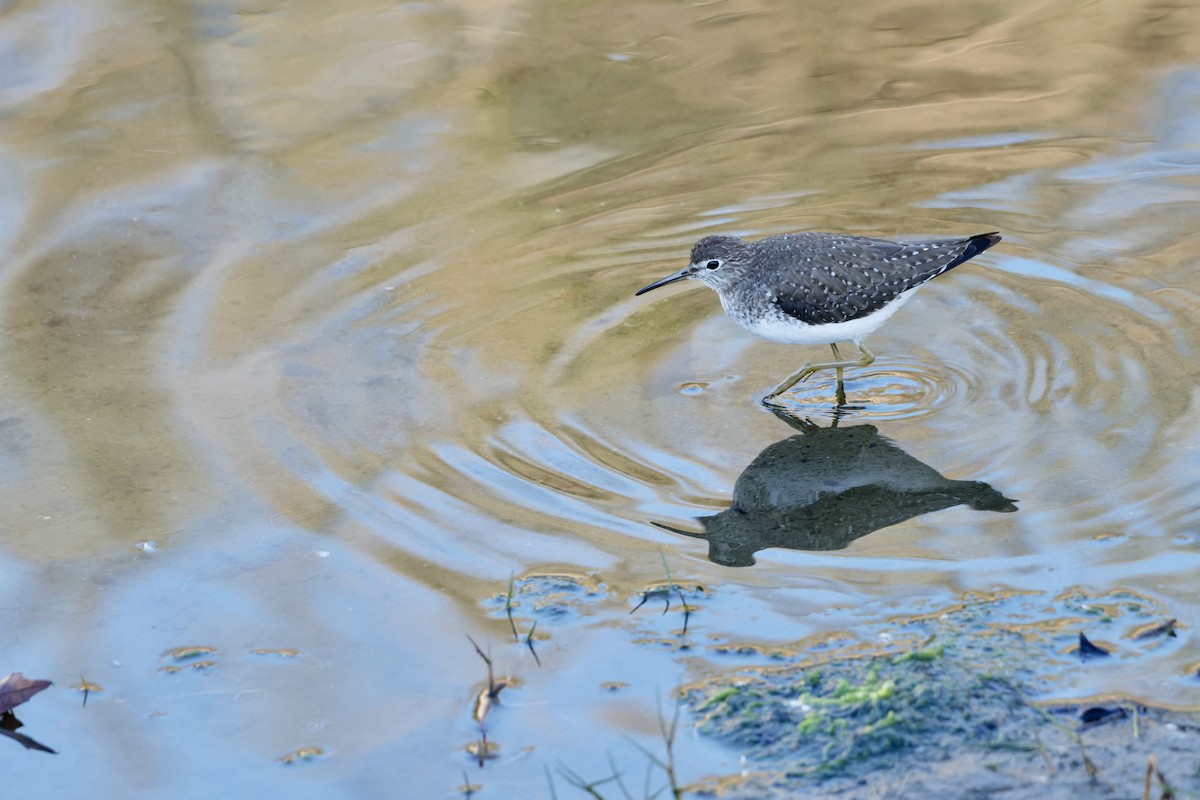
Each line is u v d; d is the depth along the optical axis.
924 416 11.78
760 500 10.62
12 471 11.28
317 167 16.39
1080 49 18.52
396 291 14.05
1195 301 12.98
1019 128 16.80
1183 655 8.33
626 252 14.77
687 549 10.02
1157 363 12.05
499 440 11.55
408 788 7.82
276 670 8.95
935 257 12.48
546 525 10.38
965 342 12.96
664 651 8.84
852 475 10.89
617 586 9.60
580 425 11.80
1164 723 7.67
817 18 19.98
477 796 7.70
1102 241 14.30
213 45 19.14
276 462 11.34
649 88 18.16
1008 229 14.68
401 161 16.56
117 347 13.12
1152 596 8.98
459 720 8.35
